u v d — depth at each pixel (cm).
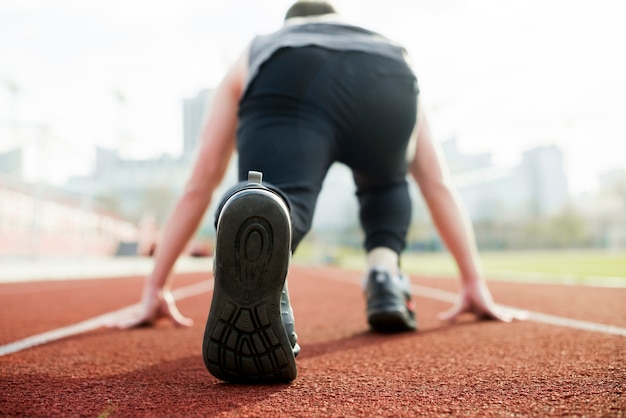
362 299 437
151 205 3066
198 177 221
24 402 108
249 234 108
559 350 167
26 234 1341
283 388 119
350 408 101
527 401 106
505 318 250
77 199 1673
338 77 163
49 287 640
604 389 115
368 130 173
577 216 3606
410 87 179
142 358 164
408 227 225
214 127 214
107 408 102
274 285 112
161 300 244
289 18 206
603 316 271
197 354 172
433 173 243
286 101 158
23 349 181
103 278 952
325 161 164
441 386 120
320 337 209
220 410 100
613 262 1595
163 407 103
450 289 561
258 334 114
